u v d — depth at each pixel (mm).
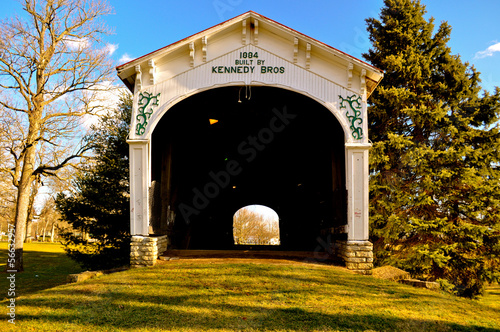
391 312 7012
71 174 20109
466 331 6305
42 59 20141
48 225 67000
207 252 12609
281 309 7000
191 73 11297
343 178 11648
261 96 13180
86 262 16453
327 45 10945
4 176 22562
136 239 10617
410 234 17156
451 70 18391
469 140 17516
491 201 15734
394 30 18781
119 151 17859
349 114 11031
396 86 18781
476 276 15562
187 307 7074
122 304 7215
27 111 19984
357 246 10562
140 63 10969
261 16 11117
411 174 17609
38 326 6176
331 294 7965
